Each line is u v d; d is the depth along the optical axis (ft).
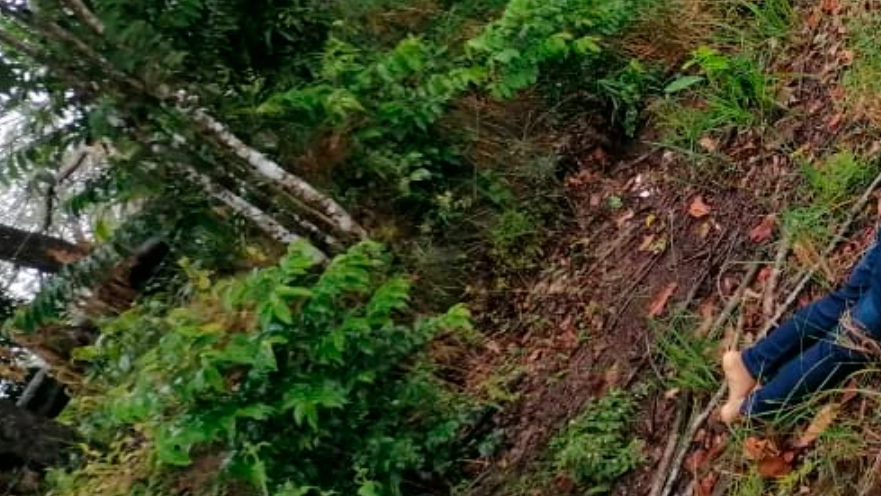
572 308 15.81
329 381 13.33
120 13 16.56
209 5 18.16
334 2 19.81
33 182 16.88
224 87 17.95
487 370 15.71
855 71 14.46
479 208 17.95
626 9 17.97
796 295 12.62
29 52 15.51
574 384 14.44
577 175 18.02
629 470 12.70
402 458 13.47
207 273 16.70
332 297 13.85
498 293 16.99
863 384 10.90
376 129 17.99
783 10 16.74
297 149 17.97
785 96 15.53
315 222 17.44
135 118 16.16
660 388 13.23
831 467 10.55
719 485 11.53
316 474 13.43
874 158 13.33
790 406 10.94
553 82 18.90
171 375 13.41
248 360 13.19
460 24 20.15
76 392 19.56
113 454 15.93
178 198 17.25
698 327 13.67
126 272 19.01
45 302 17.54
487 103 19.08
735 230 14.53
